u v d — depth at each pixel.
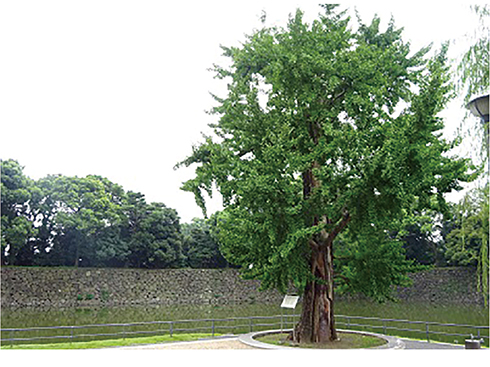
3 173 39.09
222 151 14.16
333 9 16.19
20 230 38.00
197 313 35.16
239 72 15.73
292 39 14.10
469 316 30.64
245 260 16.16
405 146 12.05
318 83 13.77
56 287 40.06
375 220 12.70
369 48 14.57
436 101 12.02
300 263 13.90
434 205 13.40
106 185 46.22
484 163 10.50
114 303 42.06
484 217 10.47
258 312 36.41
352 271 16.91
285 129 13.41
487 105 9.27
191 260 49.34
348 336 16.39
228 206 14.66
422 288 45.09
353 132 12.88
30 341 20.41
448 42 12.52
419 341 17.05
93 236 43.22
